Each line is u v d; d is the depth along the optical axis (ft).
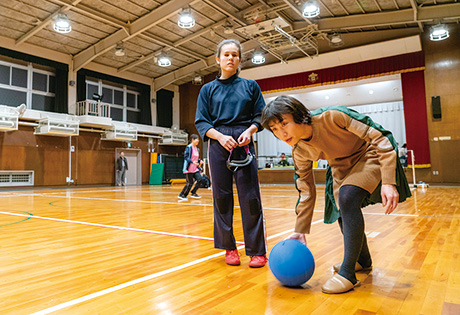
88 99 38.01
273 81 39.52
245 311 3.32
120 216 11.36
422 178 32.35
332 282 3.86
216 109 5.58
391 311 3.27
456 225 8.39
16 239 7.32
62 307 3.43
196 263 5.26
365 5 28.32
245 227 5.20
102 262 5.33
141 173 42.57
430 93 32.24
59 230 8.52
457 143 31.07
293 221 9.75
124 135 38.70
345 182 4.02
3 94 31.63
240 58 5.71
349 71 35.29
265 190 27.20
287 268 3.91
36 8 26.73
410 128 32.94
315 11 25.89
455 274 4.41
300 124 3.69
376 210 11.90
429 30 32.30
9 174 31.58
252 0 28.40
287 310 3.33
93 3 27.12
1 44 30.53
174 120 46.65
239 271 4.80
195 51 37.93
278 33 31.99
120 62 38.40
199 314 3.25
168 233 8.02
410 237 7.00
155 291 3.94
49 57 33.83
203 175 20.59
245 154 5.36
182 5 27.09
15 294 3.85
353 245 3.88
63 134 33.78
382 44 32.86
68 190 29.68
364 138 3.76
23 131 32.55
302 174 4.53
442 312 3.22
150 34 32.45
